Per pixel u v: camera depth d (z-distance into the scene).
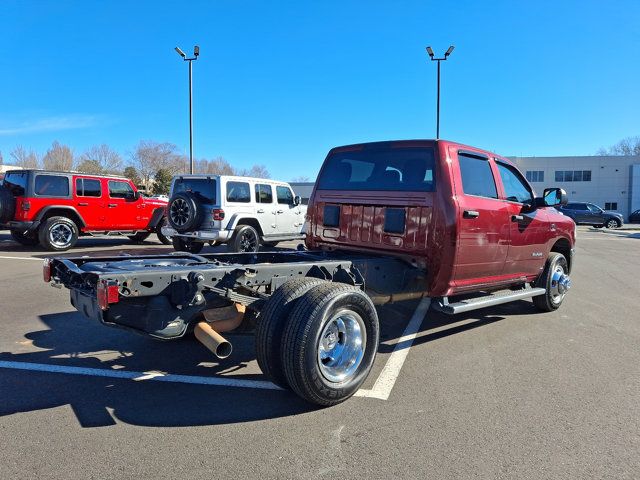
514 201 5.90
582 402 3.80
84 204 13.13
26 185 12.12
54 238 12.55
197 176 11.55
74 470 2.76
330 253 5.58
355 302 3.71
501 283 5.77
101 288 3.21
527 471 2.82
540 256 6.38
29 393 3.81
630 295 8.35
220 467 2.81
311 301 3.51
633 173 62.62
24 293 7.44
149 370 4.35
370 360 3.85
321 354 3.54
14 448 2.98
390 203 5.14
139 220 14.55
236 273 3.88
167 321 3.62
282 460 2.90
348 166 5.75
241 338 5.36
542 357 4.89
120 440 3.10
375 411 3.58
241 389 3.95
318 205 5.97
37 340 5.16
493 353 4.99
